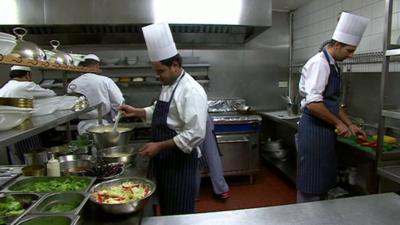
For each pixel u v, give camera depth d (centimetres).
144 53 395
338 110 204
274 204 298
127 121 338
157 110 176
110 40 371
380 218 116
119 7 296
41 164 163
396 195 135
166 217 119
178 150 169
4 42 108
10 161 250
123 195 122
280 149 390
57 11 292
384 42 181
